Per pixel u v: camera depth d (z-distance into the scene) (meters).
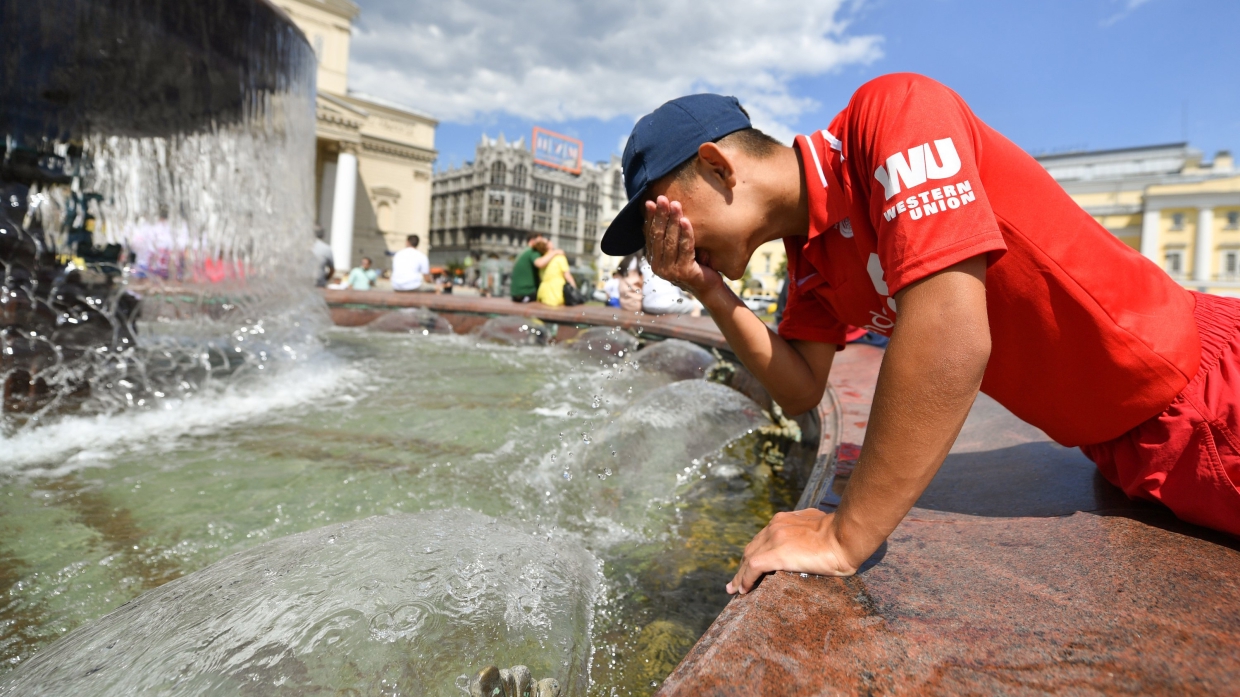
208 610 0.87
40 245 3.11
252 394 3.12
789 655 0.61
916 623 0.67
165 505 1.66
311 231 5.75
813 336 1.17
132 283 3.67
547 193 91.00
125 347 3.46
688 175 0.94
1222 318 0.94
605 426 2.38
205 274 4.32
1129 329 0.85
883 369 0.74
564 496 1.84
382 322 6.85
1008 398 1.00
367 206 44.59
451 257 94.06
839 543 0.79
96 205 3.41
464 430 2.55
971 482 1.23
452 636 0.88
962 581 0.77
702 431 2.39
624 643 1.07
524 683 0.82
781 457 2.26
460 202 92.88
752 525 1.65
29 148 2.92
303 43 3.81
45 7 2.33
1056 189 0.85
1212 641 0.63
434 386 3.60
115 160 3.47
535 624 0.97
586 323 5.74
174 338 4.22
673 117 0.94
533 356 5.11
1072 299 0.84
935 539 0.92
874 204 0.79
